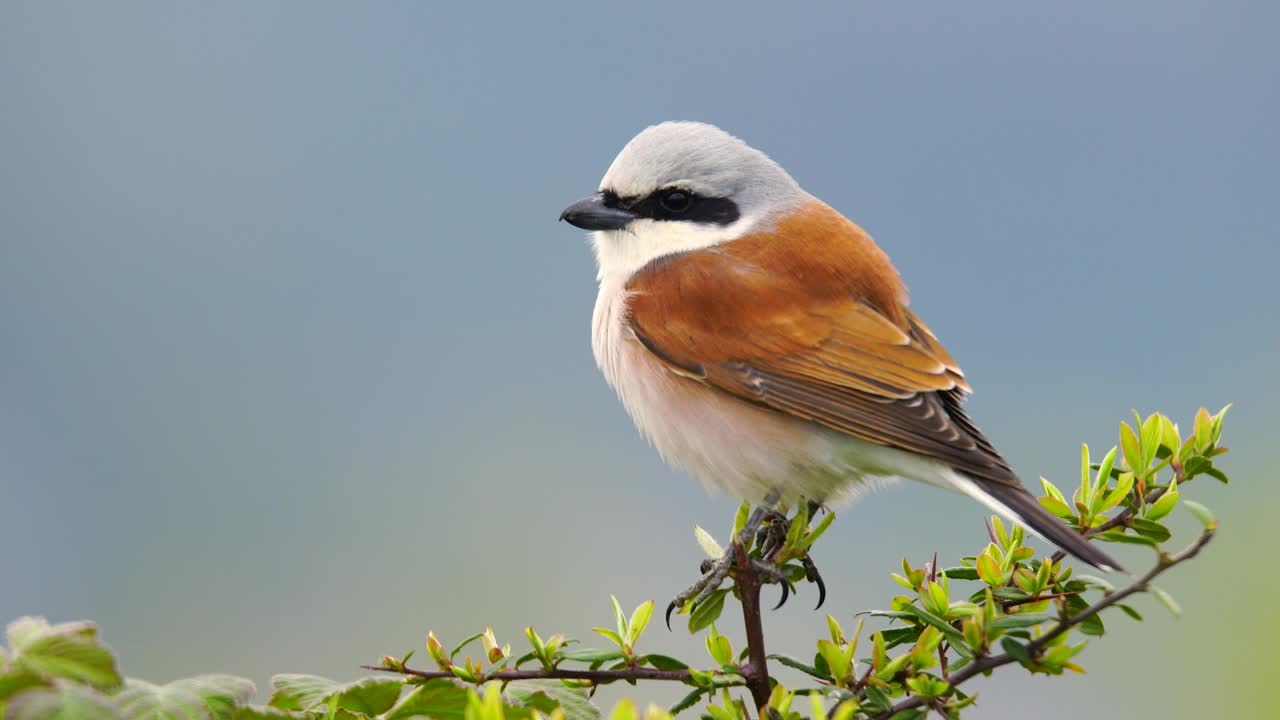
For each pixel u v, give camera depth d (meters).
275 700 3.19
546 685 3.45
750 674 3.68
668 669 3.67
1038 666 3.44
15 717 2.58
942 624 3.60
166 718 2.80
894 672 3.55
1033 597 3.73
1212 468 3.98
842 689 3.54
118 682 2.72
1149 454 4.00
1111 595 3.31
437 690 3.24
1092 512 3.96
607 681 3.61
